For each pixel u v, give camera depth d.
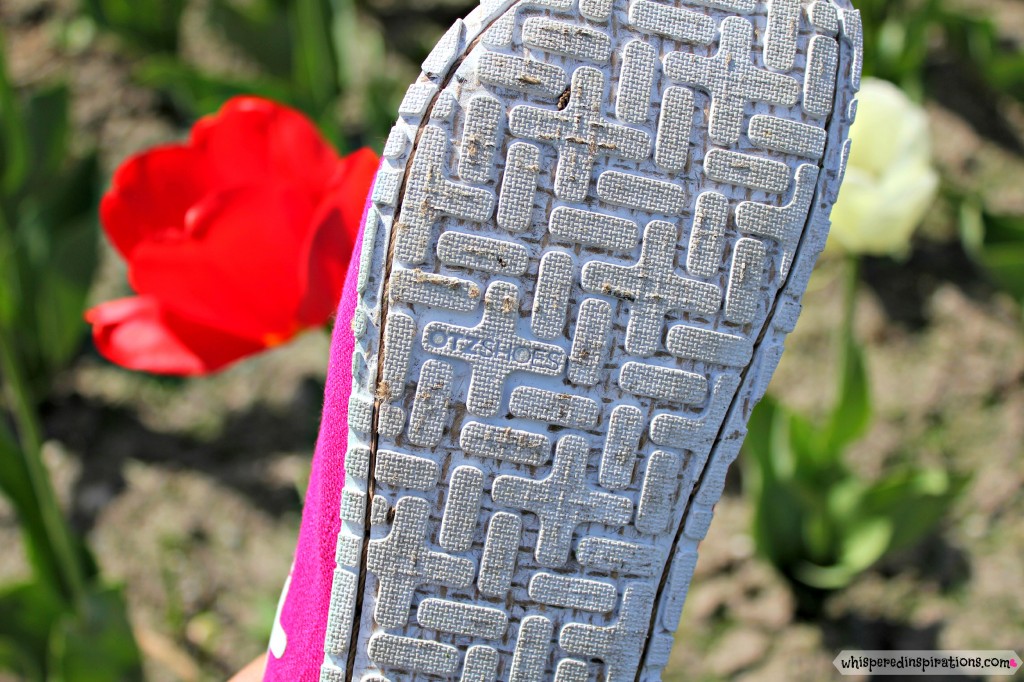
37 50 1.26
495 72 0.39
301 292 0.49
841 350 0.73
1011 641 0.81
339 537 0.41
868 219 0.65
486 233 0.39
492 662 0.41
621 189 0.39
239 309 0.50
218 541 0.89
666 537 0.41
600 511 0.40
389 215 0.39
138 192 0.51
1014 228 0.89
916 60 1.03
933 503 0.73
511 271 0.39
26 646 0.69
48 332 0.92
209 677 0.81
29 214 0.91
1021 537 0.88
